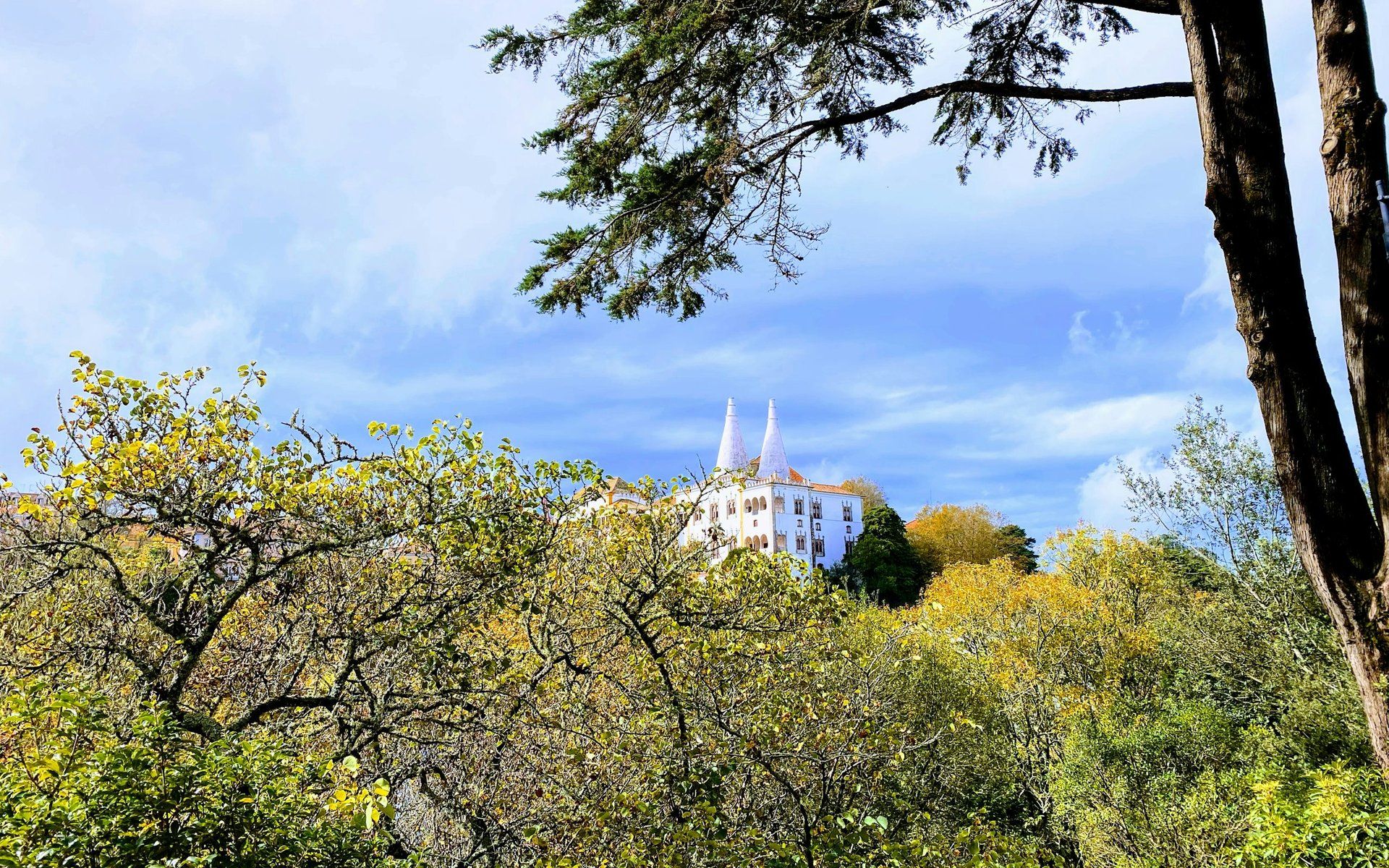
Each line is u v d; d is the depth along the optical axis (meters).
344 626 5.99
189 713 5.02
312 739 5.66
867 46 6.61
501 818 5.75
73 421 5.00
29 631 5.61
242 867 2.99
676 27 5.77
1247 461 14.20
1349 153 4.63
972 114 7.42
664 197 6.57
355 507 6.01
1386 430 4.56
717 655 6.39
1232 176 4.96
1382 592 4.60
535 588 6.67
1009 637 18.28
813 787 5.58
